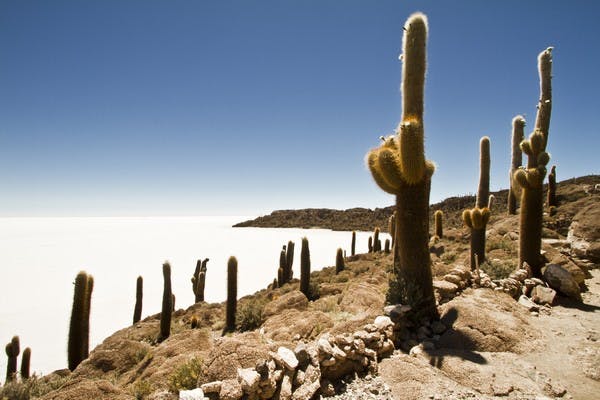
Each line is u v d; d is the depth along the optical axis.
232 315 13.32
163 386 5.78
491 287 8.34
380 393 4.31
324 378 4.46
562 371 5.04
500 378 4.61
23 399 6.74
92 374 8.98
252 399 3.66
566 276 8.91
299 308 11.25
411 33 7.14
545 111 10.67
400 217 7.04
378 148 7.62
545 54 10.81
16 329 24.00
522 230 10.39
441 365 4.97
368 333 5.32
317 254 59.09
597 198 18.72
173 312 18.89
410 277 6.84
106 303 30.02
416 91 7.11
